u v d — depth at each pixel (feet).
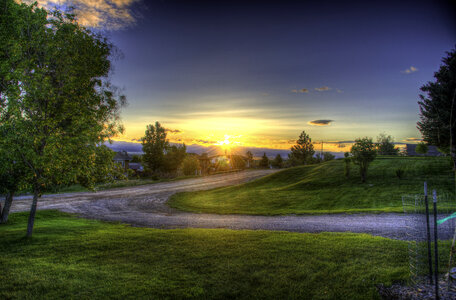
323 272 20.34
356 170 105.91
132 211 69.46
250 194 91.50
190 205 78.69
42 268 23.22
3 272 22.48
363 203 63.52
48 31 32.91
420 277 18.39
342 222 42.34
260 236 31.91
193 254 25.63
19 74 29.07
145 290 18.74
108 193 107.04
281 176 130.11
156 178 177.06
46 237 34.32
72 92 32.94
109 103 36.88
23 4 33.22
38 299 17.94
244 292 18.06
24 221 53.72
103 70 38.14
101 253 27.04
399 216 44.27
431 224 31.96
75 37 33.53
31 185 32.81
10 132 28.96
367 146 86.02
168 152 224.74
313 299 16.78
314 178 105.60
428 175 82.79
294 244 27.66
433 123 24.64
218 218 54.34
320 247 26.30
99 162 37.09
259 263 22.66
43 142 31.45
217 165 272.72
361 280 18.69
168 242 30.30
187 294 17.94
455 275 17.44
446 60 30.53
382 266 20.80
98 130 32.94
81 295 18.30
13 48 30.71
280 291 17.92
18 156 29.94
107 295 18.20
